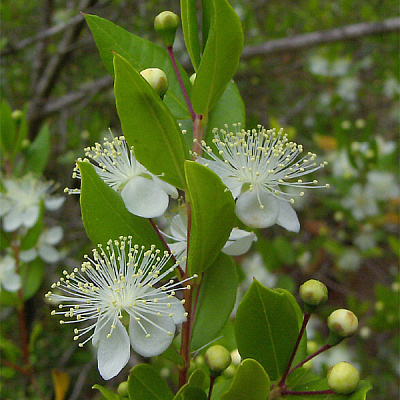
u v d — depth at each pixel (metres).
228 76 0.14
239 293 0.29
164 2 0.42
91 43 0.41
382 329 0.34
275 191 0.14
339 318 0.13
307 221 0.47
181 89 0.15
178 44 0.42
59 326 0.40
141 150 0.13
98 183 0.13
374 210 0.38
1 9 0.42
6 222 0.25
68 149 0.41
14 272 0.24
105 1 0.36
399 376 0.40
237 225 0.15
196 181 0.12
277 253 0.33
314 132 0.49
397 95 0.48
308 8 0.48
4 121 0.25
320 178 0.42
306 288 0.13
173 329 0.13
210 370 0.13
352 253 0.40
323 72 0.47
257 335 0.14
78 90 0.42
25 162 0.26
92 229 0.13
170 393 0.14
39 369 0.36
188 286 0.13
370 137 0.37
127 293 0.13
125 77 0.12
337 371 0.13
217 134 0.14
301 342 0.15
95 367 0.38
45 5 0.40
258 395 0.12
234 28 0.13
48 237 0.26
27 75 0.46
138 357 0.29
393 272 0.47
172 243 0.15
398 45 0.44
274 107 0.54
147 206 0.14
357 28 0.36
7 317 0.36
